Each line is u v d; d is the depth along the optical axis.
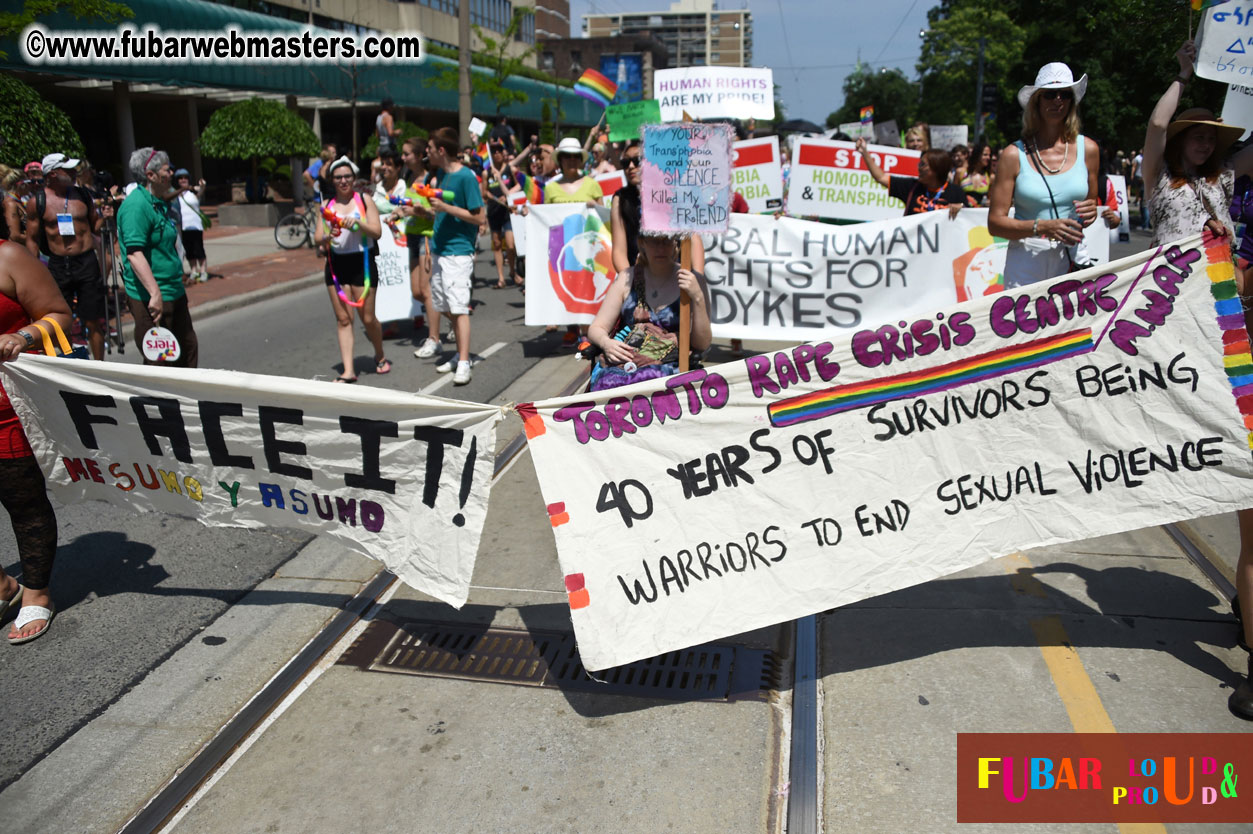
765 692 3.43
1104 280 3.28
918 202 8.44
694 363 3.89
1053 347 3.31
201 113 28.61
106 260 10.69
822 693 3.40
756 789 2.92
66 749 3.18
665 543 3.28
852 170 10.66
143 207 6.07
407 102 31.05
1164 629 3.72
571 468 3.24
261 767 3.08
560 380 7.92
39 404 3.79
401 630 3.93
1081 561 4.34
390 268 9.70
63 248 8.26
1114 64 21.73
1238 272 3.64
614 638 3.23
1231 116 4.37
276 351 9.52
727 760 3.06
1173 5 13.62
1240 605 3.28
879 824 2.75
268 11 29.09
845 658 3.61
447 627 3.95
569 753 3.12
